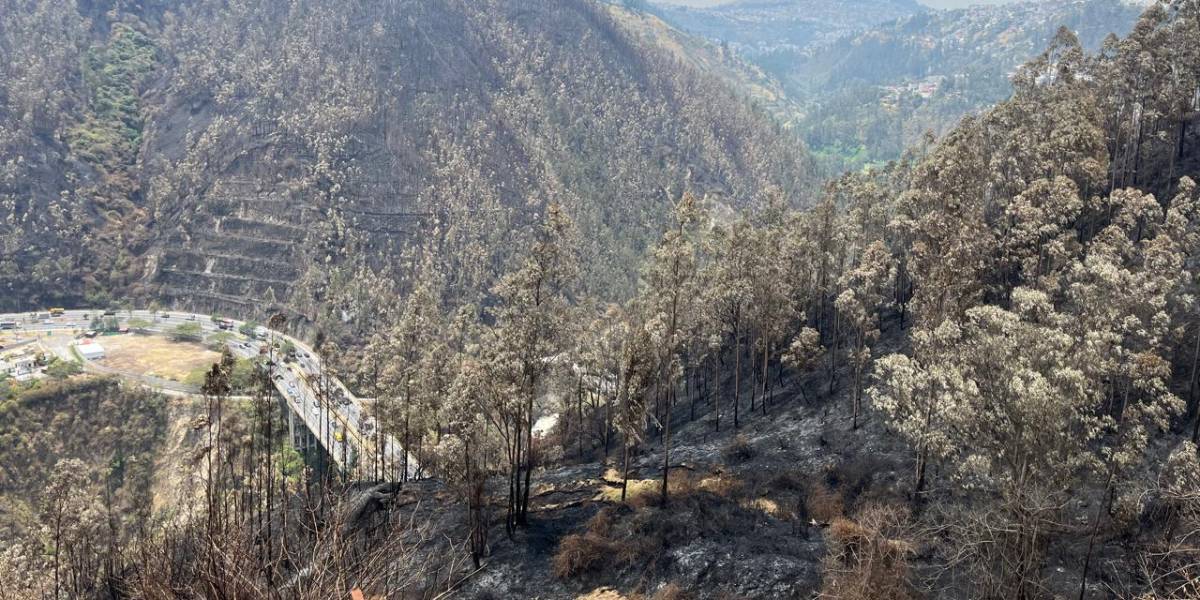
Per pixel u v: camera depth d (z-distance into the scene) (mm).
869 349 74250
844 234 88688
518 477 57688
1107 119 88000
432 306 87750
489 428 59000
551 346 56281
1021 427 33094
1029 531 32438
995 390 35469
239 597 16688
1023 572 32094
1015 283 73625
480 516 55719
